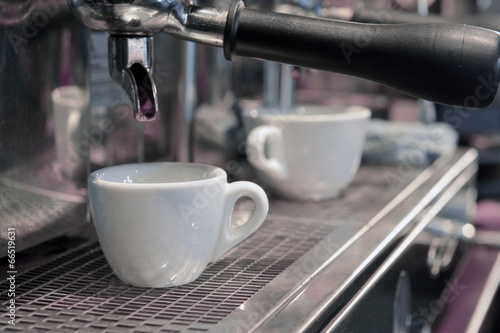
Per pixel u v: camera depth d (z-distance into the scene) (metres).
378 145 0.88
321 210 0.71
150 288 0.54
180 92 0.72
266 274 0.56
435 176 0.85
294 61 0.52
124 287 0.54
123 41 0.53
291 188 0.74
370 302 0.57
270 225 0.67
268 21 0.52
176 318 0.49
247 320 0.49
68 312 0.50
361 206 0.72
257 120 0.75
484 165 1.28
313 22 0.52
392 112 1.10
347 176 0.75
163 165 0.58
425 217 0.73
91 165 0.63
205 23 0.52
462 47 0.50
